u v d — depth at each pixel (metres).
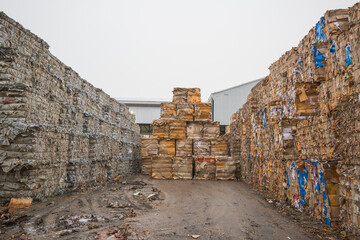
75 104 11.59
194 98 17.59
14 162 7.44
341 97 5.72
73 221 6.26
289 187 8.67
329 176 6.19
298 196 7.89
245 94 30.38
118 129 18.89
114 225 6.01
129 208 7.90
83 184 11.52
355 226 5.28
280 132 9.07
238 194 10.65
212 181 15.26
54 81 9.77
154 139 16.83
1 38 7.25
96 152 13.21
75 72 11.73
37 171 8.16
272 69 10.65
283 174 9.09
